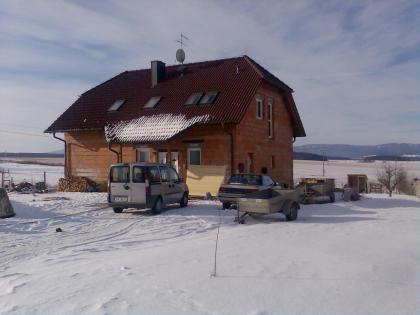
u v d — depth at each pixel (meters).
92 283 6.33
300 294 5.72
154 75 26.67
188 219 14.16
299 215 15.39
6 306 5.51
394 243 9.38
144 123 22.77
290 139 29.30
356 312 5.10
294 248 8.69
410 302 5.45
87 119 25.70
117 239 11.01
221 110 21.31
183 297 5.62
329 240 9.71
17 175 52.44
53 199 19.86
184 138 22.41
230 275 6.62
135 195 15.12
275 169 26.34
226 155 21.33
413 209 18.25
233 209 16.53
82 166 26.12
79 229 12.41
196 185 20.55
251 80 22.97
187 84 25.03
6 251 9.60
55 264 8.05
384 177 46.78
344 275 6.62
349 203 20.80
